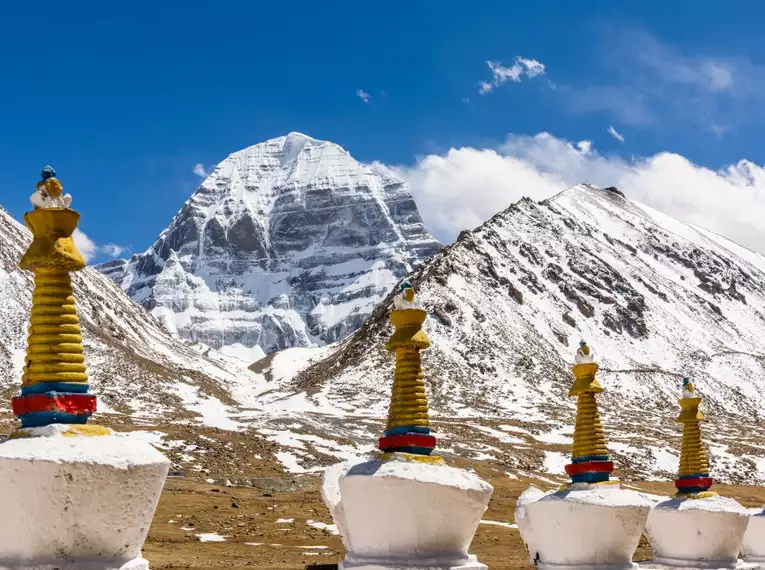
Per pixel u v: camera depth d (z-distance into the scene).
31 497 12.99
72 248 14.47
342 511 18.97
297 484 60.09
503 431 101.06
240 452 70.69
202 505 48.25
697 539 26.20
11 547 13.23
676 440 104.44
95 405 14.38
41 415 13.88
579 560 21.61
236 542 39.16
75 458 13.01
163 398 104.94
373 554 17.08
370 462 17.52
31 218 14.34
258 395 137.25
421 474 16.73
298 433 81.12
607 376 151.62
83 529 13.28
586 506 21.44
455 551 17.19
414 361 18.36
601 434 23.17
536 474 80.31
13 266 134.00
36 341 14.20
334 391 126.06
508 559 37.91
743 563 26.86
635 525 21.64
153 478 13.77
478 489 16.97
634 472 88.69
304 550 37.41
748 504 70.44
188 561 32.28
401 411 18.02
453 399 122.50
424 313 18.41
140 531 13.86
